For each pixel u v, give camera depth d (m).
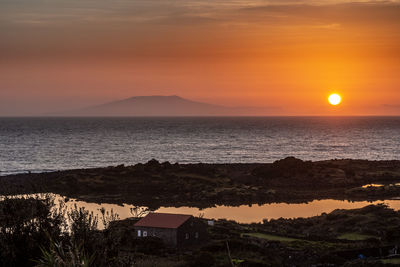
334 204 120.50
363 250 64.31
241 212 110.19
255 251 63.31
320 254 63.81
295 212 110.38
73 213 23.70
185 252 64.19
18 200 24.05
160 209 113.25
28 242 22.45
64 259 17.05
